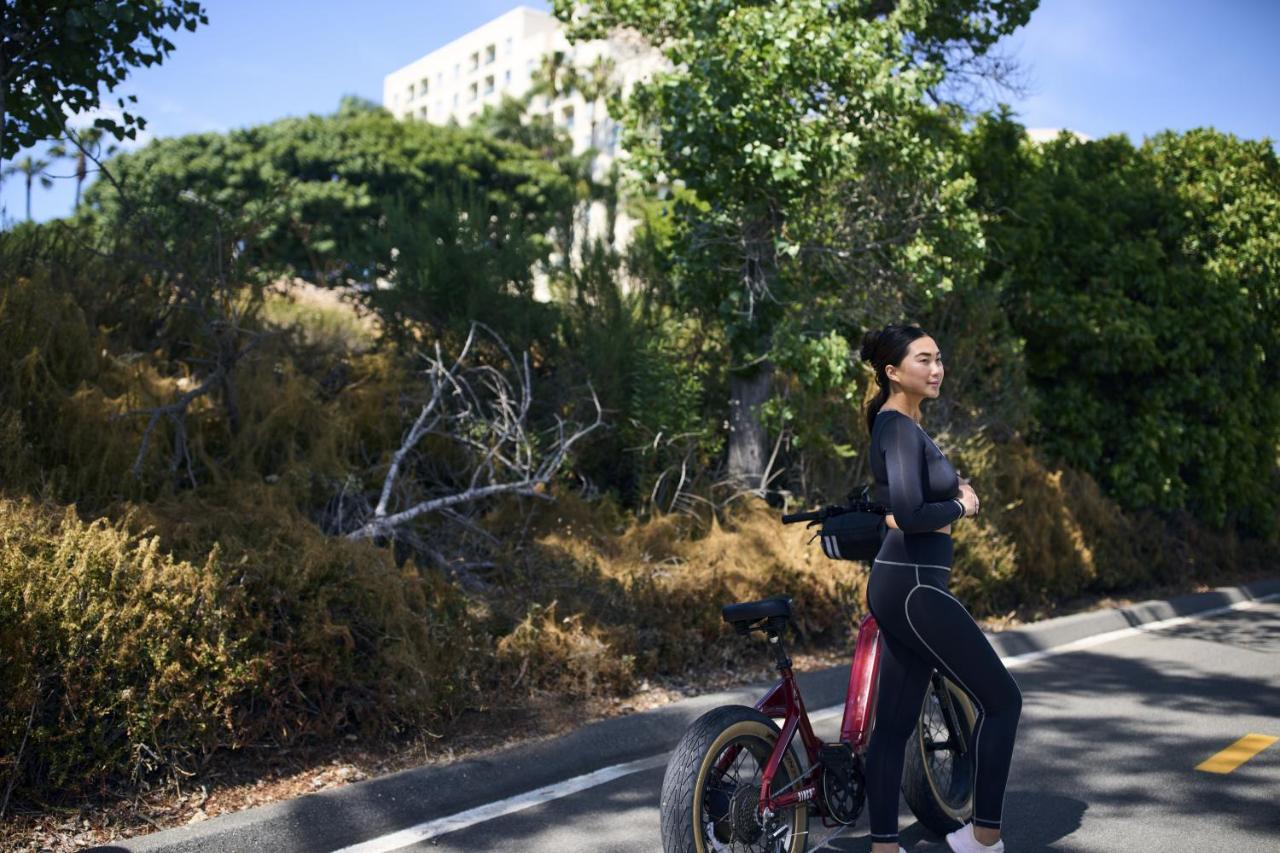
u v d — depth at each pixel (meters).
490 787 5.12
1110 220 11.95
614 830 4.70
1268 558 14.16
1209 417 12.64
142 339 8.05
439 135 43.28
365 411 8.11
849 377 9.00
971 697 3.88
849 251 8.85
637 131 9.64
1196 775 5.39
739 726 3.75
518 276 9.54
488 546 7.18
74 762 4.45
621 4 9.62
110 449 6.25
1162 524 11.95
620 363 9.10
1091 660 8.21
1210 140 12.91
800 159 8.34
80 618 4.49
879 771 3.89
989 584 9.13
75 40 6.54
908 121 9.42
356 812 4.64
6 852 4.07
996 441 10.55
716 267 9.10
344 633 5.26
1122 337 11.33
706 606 7.10
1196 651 8.60
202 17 7.12
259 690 4.98
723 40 8.77
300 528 5.85
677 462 8.91
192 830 4.27
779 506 9.12
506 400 8.12
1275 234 12.20
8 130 7.01
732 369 9.16
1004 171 12.33
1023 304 11.79
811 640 7.86
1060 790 5.17
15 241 7.84
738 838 3.72
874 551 3.94
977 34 10.98
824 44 8.41
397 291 9.24
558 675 6.24
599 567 7.03
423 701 5.40
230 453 7.13
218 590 4.96
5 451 5.93
